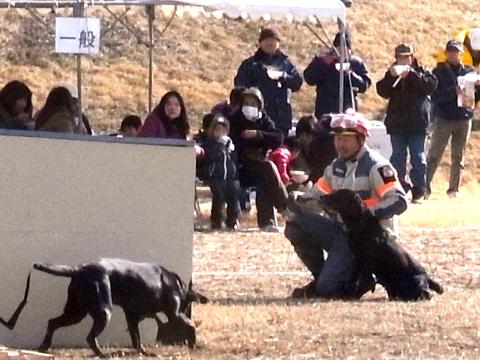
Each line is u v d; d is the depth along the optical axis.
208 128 19.95
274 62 21.38
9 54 34.31
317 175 19.95
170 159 11.02
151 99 21.52
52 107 15.42
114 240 10.93
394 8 40.03
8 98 16.44
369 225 13.36
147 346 10.88
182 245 11.09
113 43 34.97
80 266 10.50
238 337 11.24
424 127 23.33
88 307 10.28
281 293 14.12
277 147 20.22
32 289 10.80
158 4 17.02
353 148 13.62
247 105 20.28
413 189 23.72
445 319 12.07
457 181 25.27
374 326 11.72
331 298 13.57
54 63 34.19
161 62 35.12
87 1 15.19
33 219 10.76
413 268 13.57
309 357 10.40
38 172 10.76
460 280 15.30
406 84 23.08
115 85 33.53
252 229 19.98
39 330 10.84
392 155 23.42
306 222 13.71
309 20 18.86
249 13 17.42
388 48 37.62
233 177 19.84
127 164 10.93
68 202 10.81
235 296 13.80
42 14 28.80
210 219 20.44
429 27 39.34
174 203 11.06
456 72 24.92
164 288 10.62
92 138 10.84
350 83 21.62
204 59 35.72
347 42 21.78
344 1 20.91
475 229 20.58
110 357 10.34
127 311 10.52
